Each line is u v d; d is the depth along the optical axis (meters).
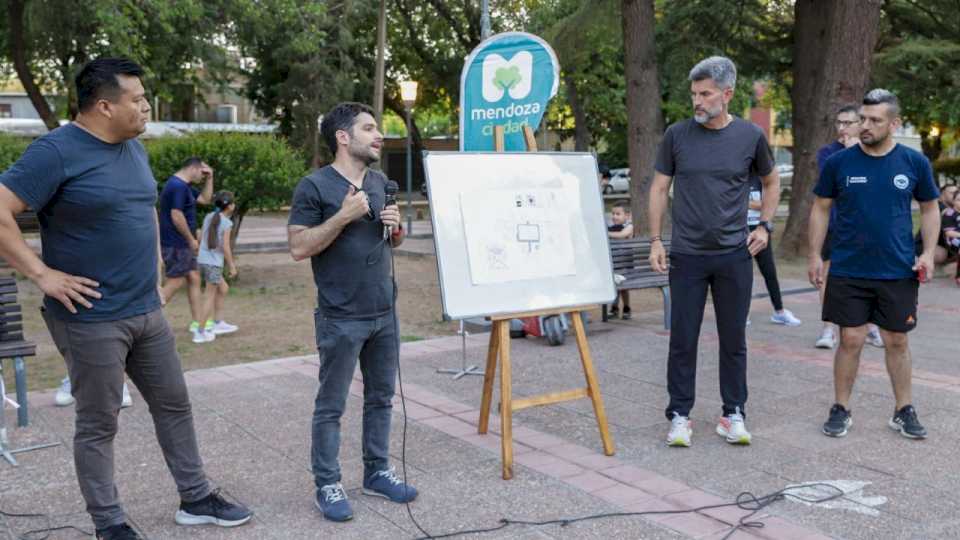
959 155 45.28
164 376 3.70
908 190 4.87
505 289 4.54
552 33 17.78
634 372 6.80
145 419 5.54
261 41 28.67
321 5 25.02
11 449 4.97
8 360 7.89
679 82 20.42
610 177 46.50
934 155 36.72
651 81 15.38
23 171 3.22
